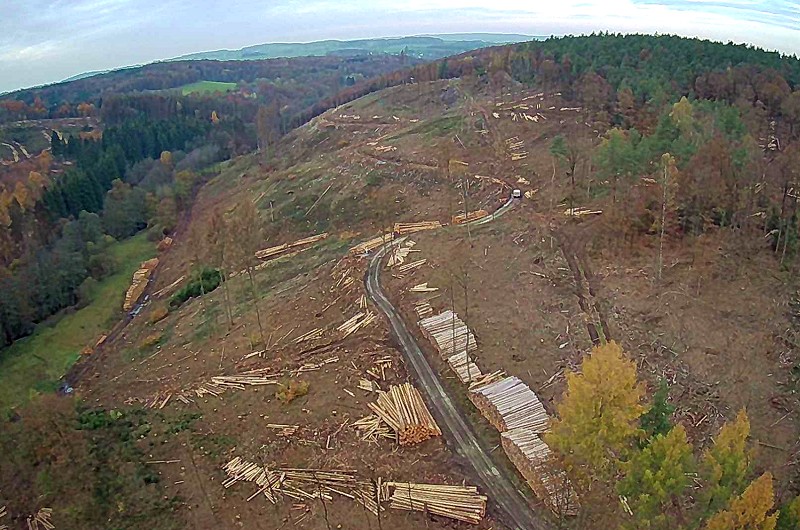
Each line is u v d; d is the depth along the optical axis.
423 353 47.50
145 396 52.97
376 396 43.38
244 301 69.62
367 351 48.78
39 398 44.16
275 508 35.53
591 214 65.50
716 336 45.41
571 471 29.69
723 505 23.77
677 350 44.25
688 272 52.28
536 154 89.50
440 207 81.44
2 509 36.84
